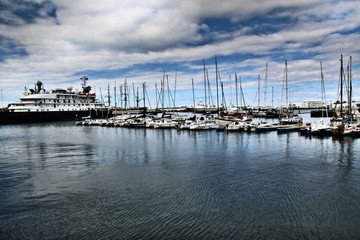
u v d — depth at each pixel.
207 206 16.27
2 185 20.94
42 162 29.47
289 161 27.98
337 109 108.38
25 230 13.75
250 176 22.50
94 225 14.14
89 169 25.80
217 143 41.91
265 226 13.73
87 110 124.81
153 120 82.69
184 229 13.52
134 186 20.20
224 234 13.00
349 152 32.22
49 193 18.97
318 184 20.19
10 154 35.09
